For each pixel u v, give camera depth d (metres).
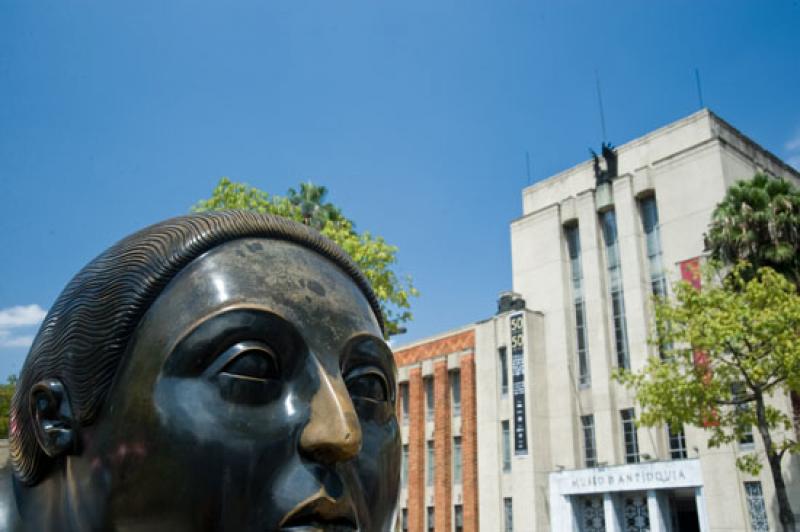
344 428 1.90
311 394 1.98
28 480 2.29
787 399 21.02
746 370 16.11
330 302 2.20
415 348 37.12
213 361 1.94
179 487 1.84
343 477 1.97
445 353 35.03
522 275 32.25
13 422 2.41
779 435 21.33
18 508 2.36
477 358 31.81
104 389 2.04
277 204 17.78
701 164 26.70
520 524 28.03
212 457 1.84
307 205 22.34
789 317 15.27
